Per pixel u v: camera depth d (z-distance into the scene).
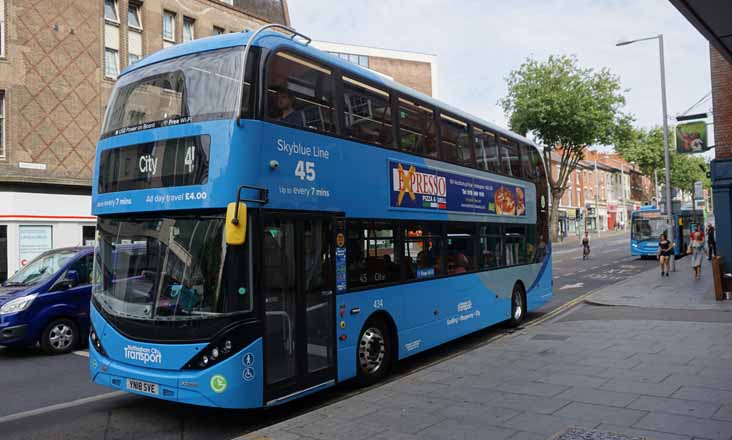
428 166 9.16
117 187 6.35
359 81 7.69
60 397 7.44
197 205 5.73
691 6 5.61
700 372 7.21
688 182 75.06
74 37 20.70
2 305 10.10
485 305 10.84
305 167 6.54
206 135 5.81
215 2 25.70
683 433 5.04
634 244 34.50
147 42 22.88
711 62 17.88
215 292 5.61
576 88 43.94
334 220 6.98
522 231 12.87
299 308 6.37
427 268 8.99
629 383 6.82
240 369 5.57
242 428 6.14
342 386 7.77
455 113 10.17
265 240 5.96
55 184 19.98
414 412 6.00
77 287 10.91
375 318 7.81
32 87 19.61
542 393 6.56
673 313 12.58
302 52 6.71
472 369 7.93
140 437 5.86
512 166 12.53
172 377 5.64
